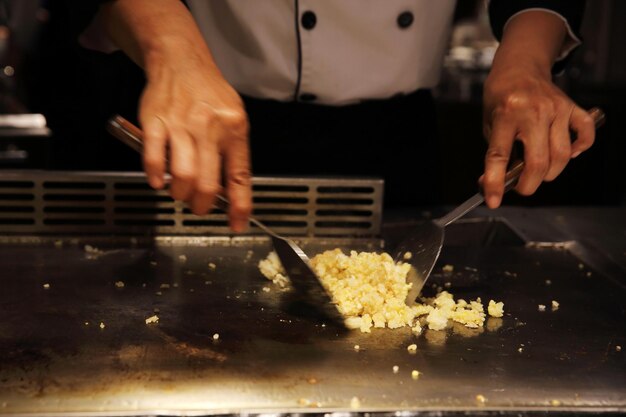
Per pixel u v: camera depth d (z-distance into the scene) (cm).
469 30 232
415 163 119
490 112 91
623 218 113
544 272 94
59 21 154
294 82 108
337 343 75
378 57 109
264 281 88
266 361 71
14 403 64
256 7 105
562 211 116
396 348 74
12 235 98
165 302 82
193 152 73
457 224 110
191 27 84
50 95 158
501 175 83
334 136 114
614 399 68
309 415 64
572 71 243
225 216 101
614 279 92
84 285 85
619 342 77
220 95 77
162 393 66
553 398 68
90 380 68
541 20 99
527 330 79
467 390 68
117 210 103
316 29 106
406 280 84
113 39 93
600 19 251
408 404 66
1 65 189
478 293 87
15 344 73
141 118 75
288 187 104
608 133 204
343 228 102
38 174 98
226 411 64
